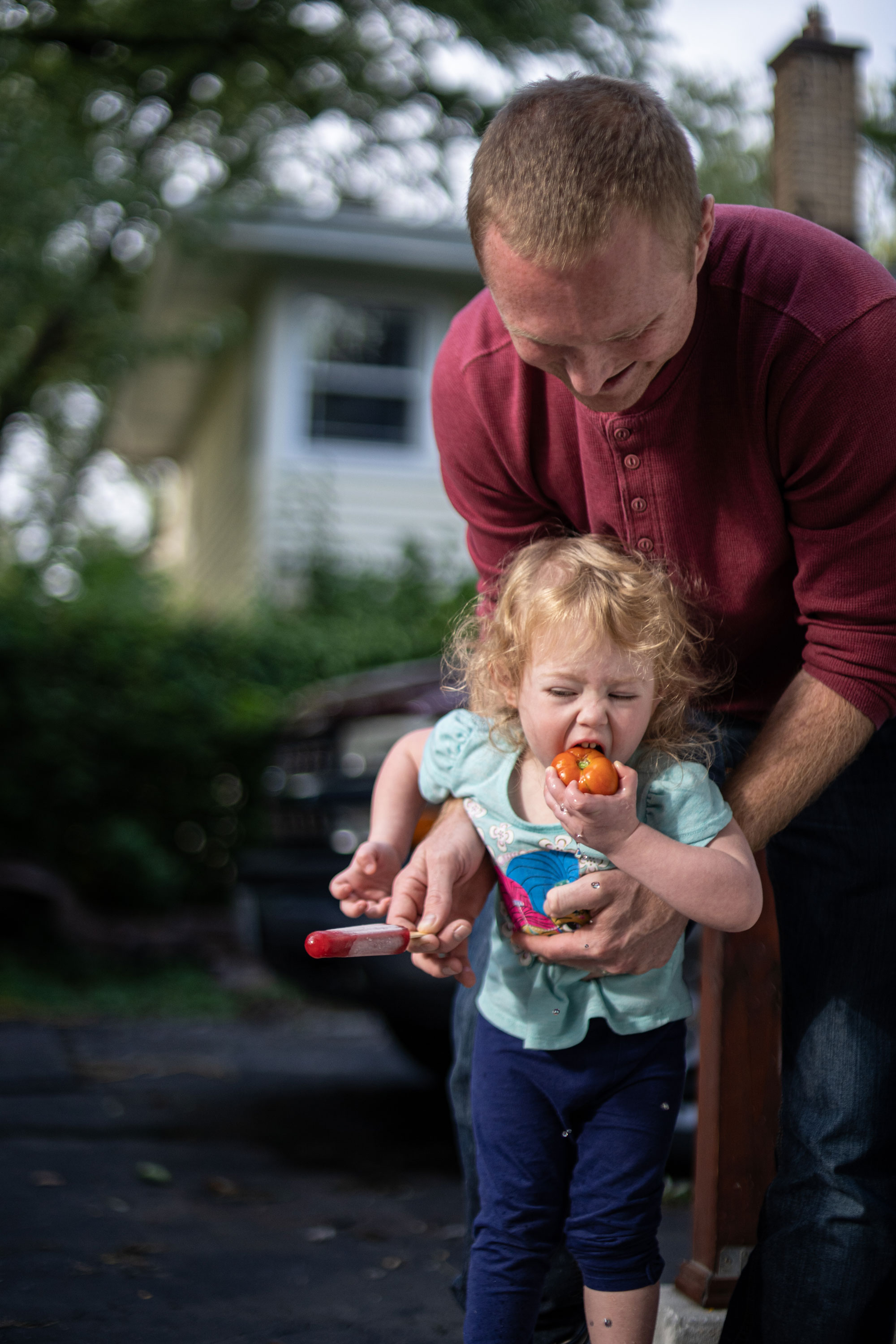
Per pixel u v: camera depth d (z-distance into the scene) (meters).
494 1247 1.89
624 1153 1.88
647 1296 1.87
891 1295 1.89
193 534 18.11
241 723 7.97
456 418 2.06
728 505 1.86
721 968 2.23
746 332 1.74
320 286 12.11
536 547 1.99
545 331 1.59
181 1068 5.29
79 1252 2.99
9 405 12.07
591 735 1.83
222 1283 2.87
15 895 7.29
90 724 7.80
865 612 1.82
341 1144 4.23
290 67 10.30
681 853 1.72
